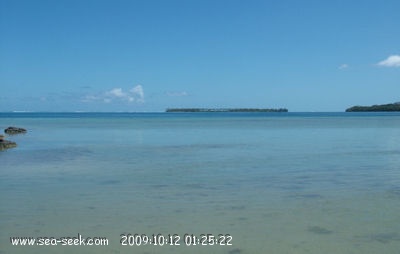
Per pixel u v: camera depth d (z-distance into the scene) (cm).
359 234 851
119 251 768
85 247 786
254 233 859
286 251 764
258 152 2350
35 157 2114
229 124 6781
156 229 886
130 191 1250
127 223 927
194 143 3012
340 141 3152
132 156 2166
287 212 1011
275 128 5291
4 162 1916
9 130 4181
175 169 1692
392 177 1488
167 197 1170
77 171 1641
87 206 1068
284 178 1473
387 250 767
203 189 1280
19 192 1230
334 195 1191
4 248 779
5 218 960
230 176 1517
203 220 948
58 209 1039
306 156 2139
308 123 7062
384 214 989
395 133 4156
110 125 6450
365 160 1967
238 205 1079
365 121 8075
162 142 3114
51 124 6862
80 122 7975
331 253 754
